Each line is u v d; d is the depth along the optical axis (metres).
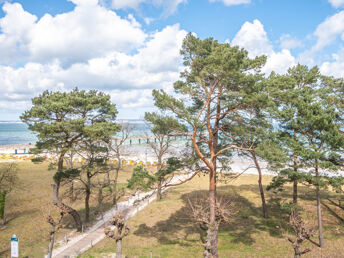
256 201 30.72
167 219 26.17
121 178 46.03
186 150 20.91
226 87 16.45
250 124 18.69
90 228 24.36
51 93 22.03
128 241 20.94
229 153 21.30
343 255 17.23
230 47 16.69
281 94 19.86
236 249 19.08
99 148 23.95
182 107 14.89
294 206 20.67
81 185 35.84
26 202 31.64
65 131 20.53
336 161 18.89
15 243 13.03
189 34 17.33
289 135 20.84
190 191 37.12
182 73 18.67
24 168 53.03
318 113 18.77
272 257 17.42
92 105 21.81
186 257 17.70
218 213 16.61
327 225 23.17
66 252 18.75
